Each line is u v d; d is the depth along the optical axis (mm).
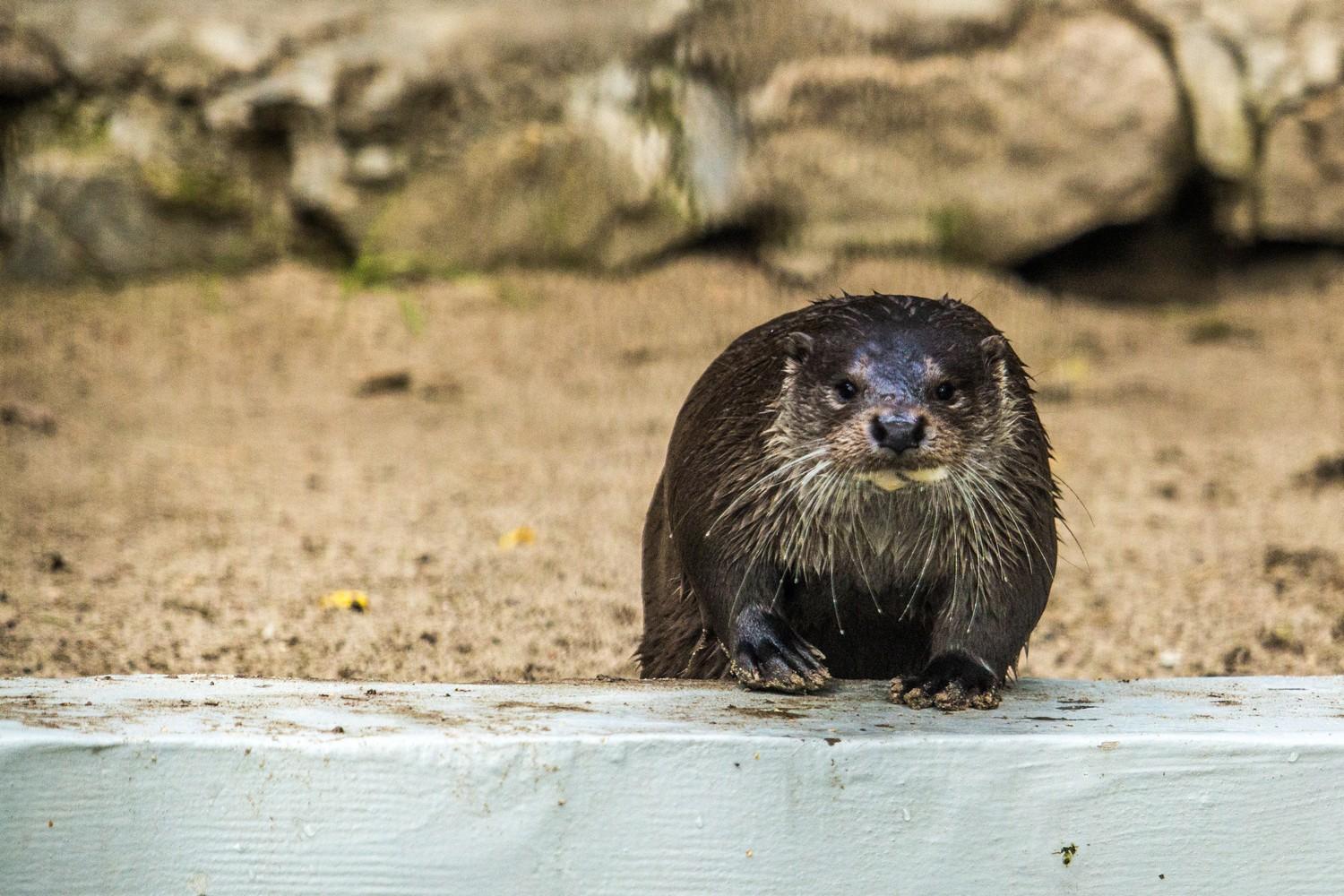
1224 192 20859
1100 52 20484
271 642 10281
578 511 13953
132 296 19234
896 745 5805
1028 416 7352
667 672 8078
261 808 5637
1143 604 11750
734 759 5754
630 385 18062
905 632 7672
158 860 5629
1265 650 10688
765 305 19953
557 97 20141
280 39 19734
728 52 20359
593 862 5730
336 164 19641
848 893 5801
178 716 5949
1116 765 5848
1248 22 20641
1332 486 14883
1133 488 14930
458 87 19828
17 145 19406
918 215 20656
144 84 19453
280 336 18688
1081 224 20766
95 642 10055
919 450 6871
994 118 20484
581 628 10812
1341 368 18922
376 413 17031
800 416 7172
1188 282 21375
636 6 20344
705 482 7312
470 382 18016
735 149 20516
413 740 5672
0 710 5992
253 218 19797
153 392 17250
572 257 20359
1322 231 20859
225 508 13688
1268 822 5852
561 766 5699
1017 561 7129
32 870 5586
